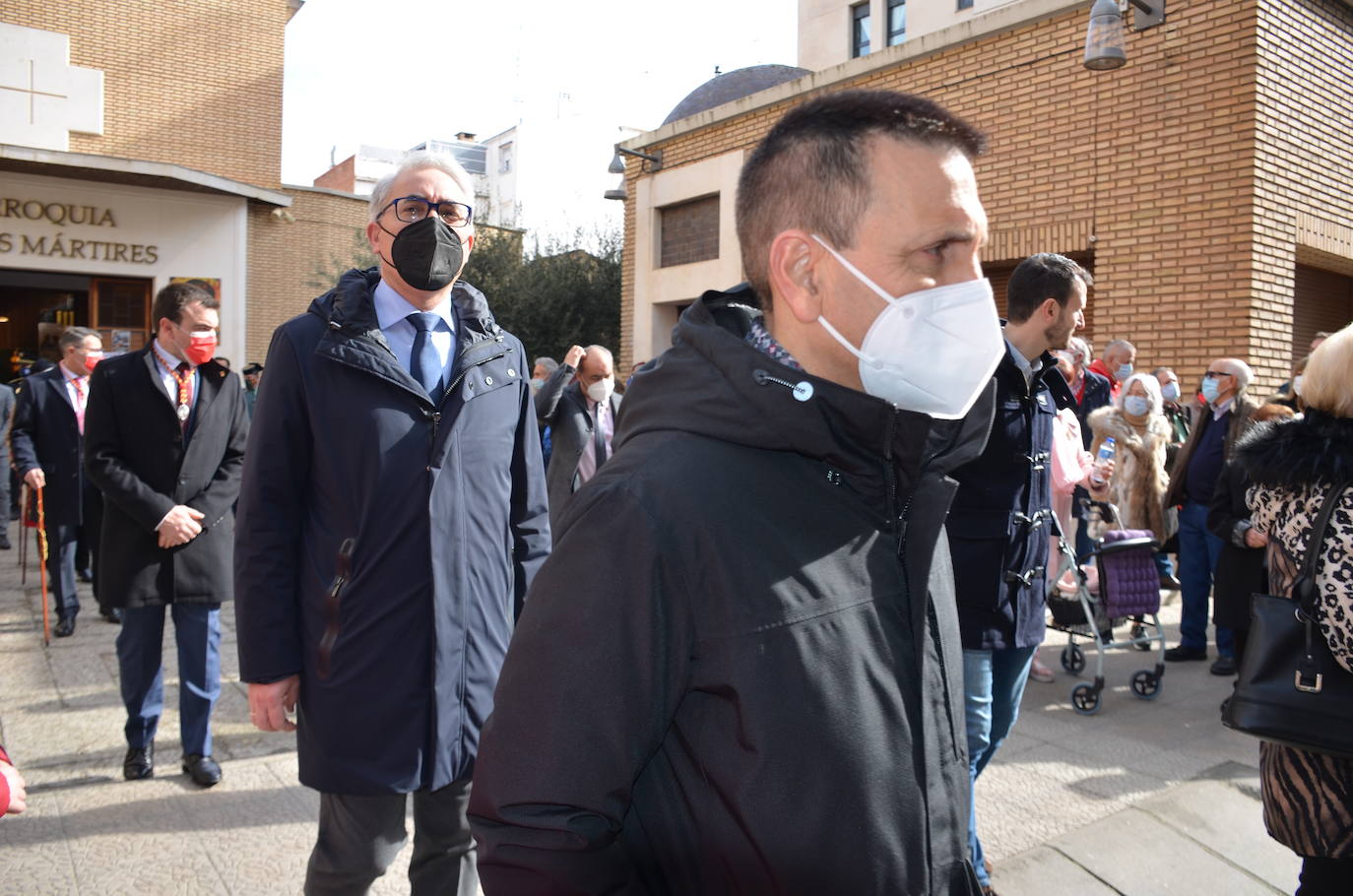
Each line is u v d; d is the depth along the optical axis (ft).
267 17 54.44
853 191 3.78
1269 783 6.93
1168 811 11.52
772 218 4.03
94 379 11.50
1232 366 17.19
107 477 11.13
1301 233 24.50
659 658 3.41
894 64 31.01
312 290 55.67
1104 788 12.30
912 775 3.64
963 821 4.04
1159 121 24.68
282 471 6.87
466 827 7.34
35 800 11.35
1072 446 14.57
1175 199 24.43
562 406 19.71
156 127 51.44
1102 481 16.84
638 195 41.86
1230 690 16.39
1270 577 7.10
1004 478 8.82
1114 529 17.06
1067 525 16.06
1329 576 6.27
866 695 3.55
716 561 3.43
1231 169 23.38
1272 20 23.30
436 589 6.82
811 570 3.58
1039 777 12.65
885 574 3.84
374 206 7.29
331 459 6.84
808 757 3.38
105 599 11.57
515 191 166.40
